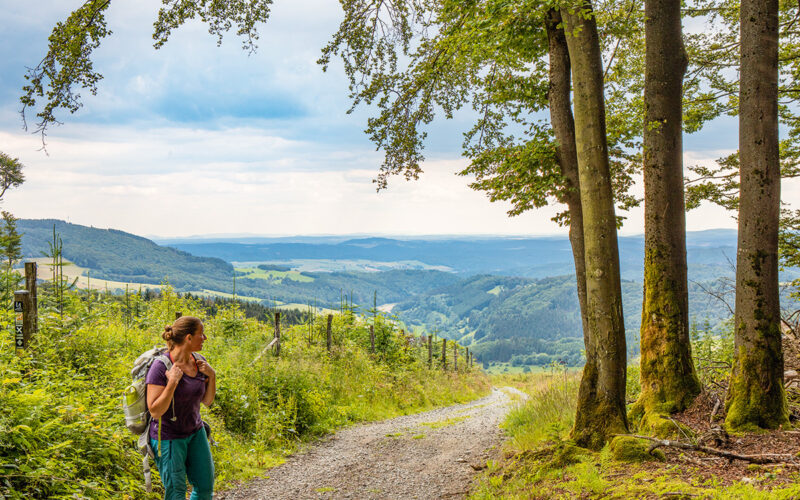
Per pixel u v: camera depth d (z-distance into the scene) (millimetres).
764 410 6039
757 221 6211
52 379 6367
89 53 8023
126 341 9875
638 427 7172
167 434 4047
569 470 5965
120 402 6445
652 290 7637
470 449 9258
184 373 4125
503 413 15289
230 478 7188
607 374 6883
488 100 10367
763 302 6156
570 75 8961
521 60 10047
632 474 5332
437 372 25484
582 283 9164
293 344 15539
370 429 11977
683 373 7277
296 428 10531
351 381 15547
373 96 10250
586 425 6871
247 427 9320
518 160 9547
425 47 9977
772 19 6184
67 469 4801
